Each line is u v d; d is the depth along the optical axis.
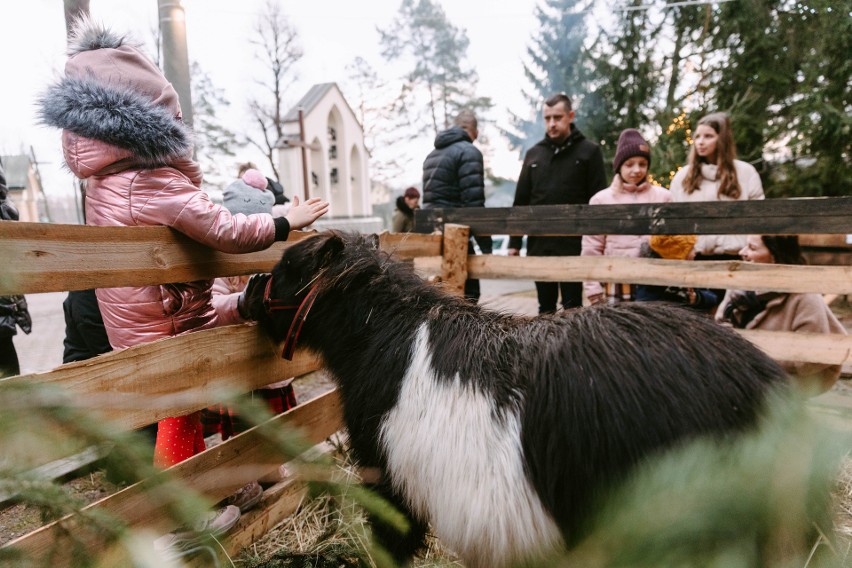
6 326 2.83
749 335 3.19
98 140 1.70
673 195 4.22
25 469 0.53
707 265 3.24
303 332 1.96
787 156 9.57
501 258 3.79
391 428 1.63
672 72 11.84
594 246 4.13
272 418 0.70
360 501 0.79
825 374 3.11
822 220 2.92
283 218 2.05
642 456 1.32
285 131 20.62
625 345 1.46
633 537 0.57
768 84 9.67
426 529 1.77
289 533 2.30
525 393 1.48
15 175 18.47
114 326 1.95
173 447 2.02
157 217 1.81
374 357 1.74
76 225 1.51
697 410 1.33
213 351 1.91
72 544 0.55
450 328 1.69
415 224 3.98
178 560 0.52
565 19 15.84
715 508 0.58
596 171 4.38
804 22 9.16
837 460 0.70
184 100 3.98
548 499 1.40
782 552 0.84
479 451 1.47
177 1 3.87
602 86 12.28
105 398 0.87
